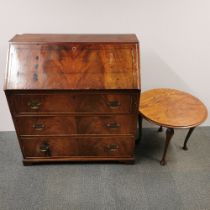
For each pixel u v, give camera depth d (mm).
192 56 1860
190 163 1835
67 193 1589
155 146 2002
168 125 1513
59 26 1709
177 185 1653
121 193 1593
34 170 1758
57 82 1391
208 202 1541
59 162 1812
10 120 2109
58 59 1414
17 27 1697
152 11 1664
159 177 1712
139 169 1775
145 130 2182
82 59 1419
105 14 1671
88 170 1759
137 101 1463
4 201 1537
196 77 1968
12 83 1383
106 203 1527
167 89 1895
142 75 1945
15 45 1423
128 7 1646
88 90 1396
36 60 1410
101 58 1423
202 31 1749
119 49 1437
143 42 1795
